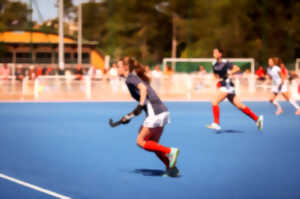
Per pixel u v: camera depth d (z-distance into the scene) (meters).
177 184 15.38
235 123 32.38
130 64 15.59
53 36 89.62
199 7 142.62
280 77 37.19
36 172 17.14
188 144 23.34
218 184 15.38
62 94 54.22
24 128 29.73
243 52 135.75
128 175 16.66
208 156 20.19
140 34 154.75
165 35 154.25
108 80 55.16
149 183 15.51
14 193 14.18
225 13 137.25
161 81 57.09
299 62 88.69
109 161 19.19
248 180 15.93
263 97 56.41
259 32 135.25
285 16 133.50
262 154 20.72
